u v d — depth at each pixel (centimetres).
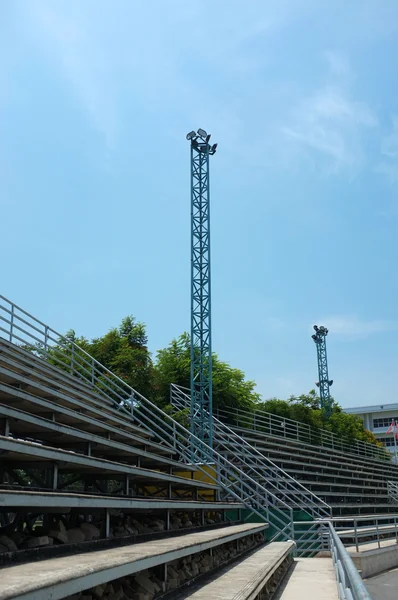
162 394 4044
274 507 2650
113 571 666
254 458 3666
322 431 5862
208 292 4075
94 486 1802
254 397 4919
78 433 1358
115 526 1342
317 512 3073
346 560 572
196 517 2041
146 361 3722
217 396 4400
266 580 1233
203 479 2811
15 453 944
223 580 1191
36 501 776
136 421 2761
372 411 10606
